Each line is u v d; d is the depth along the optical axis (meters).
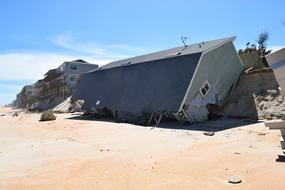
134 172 7.79
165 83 20.83
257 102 20.17
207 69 20.77
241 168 7.54
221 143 11.52
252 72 22.78
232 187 6.17
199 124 18.50
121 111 23.52
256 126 15.67
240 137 12.69
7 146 13.60
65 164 9.05
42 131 19.23
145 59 27.16
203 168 7.82
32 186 6.98
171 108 18.94
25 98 80.12
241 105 20.97
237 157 8.80
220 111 21.81
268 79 21.27
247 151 9.62
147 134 15.44
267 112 18.75
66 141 13.99
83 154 10.49
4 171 8.59
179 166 8.20
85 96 30.69
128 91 24.27
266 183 6.21
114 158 9.58
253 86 21.88
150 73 23.12
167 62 22.14
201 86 20.31
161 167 8.19
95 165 8.73
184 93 18.67
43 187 6.88
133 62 27.97
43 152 11.27
